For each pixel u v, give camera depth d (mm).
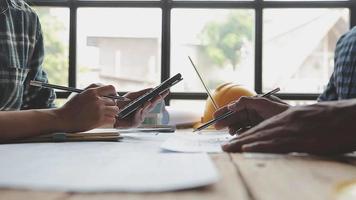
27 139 711
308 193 292
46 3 2408
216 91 1312
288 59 2424
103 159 445
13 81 1231
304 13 2412
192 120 1459
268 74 2434
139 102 993
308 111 532
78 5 2422
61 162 421
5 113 724
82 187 289
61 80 2434
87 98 799
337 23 2426
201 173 330
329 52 2424
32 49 1315
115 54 2477
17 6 1305
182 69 2422
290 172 376
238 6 2404
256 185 316
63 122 758
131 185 293
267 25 2416
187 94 2350
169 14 2426
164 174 334
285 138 515
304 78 2426
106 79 2475
